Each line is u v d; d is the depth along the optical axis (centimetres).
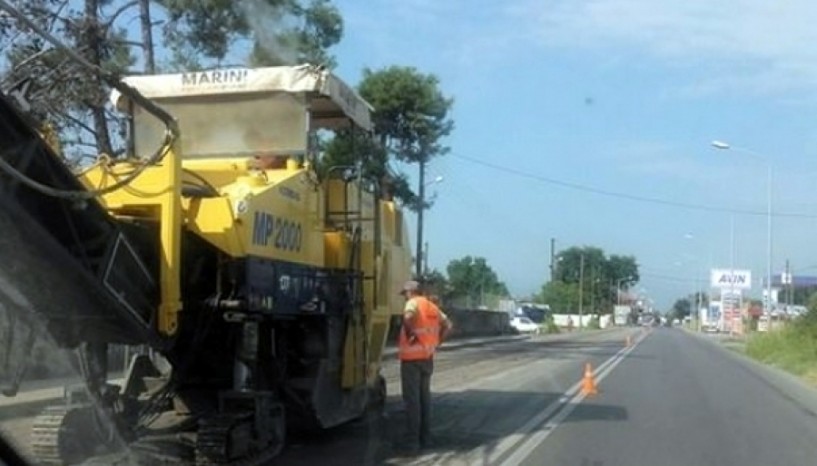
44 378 1053
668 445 1636
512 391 2544
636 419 1988
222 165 1373
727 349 6078
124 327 1052
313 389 1384
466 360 3912
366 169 1592
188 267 1177
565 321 12419
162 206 1101
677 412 2150
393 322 1766
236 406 1224
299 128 1426
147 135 1420
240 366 1231
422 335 1520
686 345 6438
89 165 1130
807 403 2517
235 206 1192
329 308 1417
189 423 1245
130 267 1051
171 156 1102
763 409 2298
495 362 3825
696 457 1523
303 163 1416
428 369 1522
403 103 4553
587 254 16738
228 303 1186
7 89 970
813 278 12106
